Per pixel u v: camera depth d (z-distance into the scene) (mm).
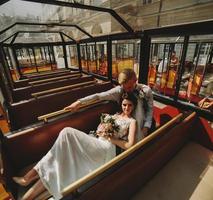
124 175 1016
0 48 3064
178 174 1473
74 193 803
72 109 1652
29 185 1348
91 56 4285
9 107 1954
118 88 1801
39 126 1459
